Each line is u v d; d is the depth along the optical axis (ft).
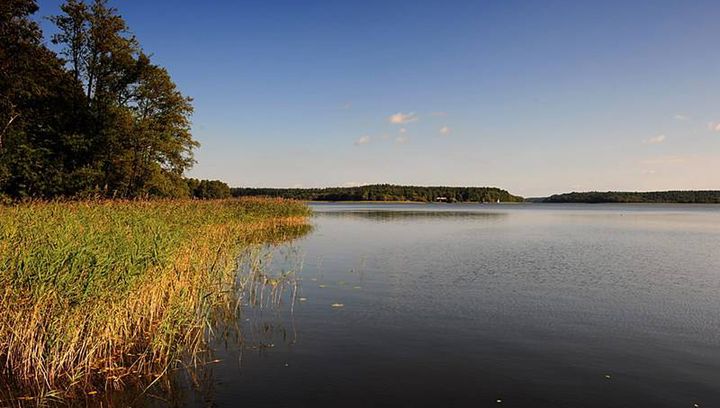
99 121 119.55
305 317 37.63
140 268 32.32
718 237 114.21
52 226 38.75
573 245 93.76
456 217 223.30
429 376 26.09
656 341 32.58
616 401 23.27
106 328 27.09
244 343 31.27
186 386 24.62
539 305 42.39
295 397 23.39
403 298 44.70
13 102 104.78
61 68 115.03
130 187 127.13
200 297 34.86
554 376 26.27
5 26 96.99
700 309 41.34
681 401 23.35
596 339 32.89
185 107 139.74
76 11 115.96
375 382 25.23
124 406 22.48
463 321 37.06
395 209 357.61
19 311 25.71
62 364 25.07
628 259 72.84
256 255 67.00
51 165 105.29
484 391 24.26
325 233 117.50
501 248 87.25
